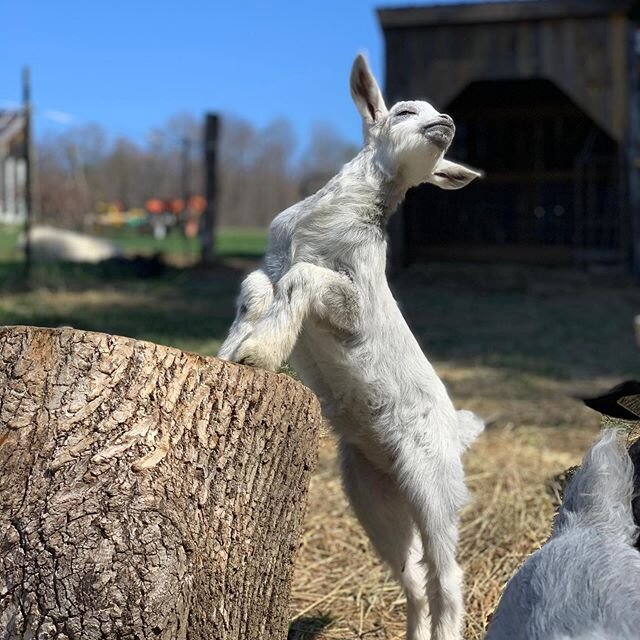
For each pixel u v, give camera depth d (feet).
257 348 2.96
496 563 4.35
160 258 17.61
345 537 4.64
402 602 4.04
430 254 17.49
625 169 15.12
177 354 2.60
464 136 17.65
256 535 2.76
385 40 15.23
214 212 18.28
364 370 3.25
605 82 14.83
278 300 3.08
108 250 20.06
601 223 16.89
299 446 2.97
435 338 10.71
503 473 5.62
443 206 17.61
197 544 2.50
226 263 18.52
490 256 17.33
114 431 2.46
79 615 2.25
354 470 3.54
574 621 2.04
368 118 3.46
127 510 2.35
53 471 2.39
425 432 3.30
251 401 2.73
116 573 2.28
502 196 17.43
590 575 2.14
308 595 4.07
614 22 14.66
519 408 7.47
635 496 2.56
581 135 17.16
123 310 11.89
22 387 2.48
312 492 5.19
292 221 3.36
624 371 9.00
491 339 10.70
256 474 2.75
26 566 2.29
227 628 2.65
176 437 2.54
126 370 2.52
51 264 16.61
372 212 3.33
